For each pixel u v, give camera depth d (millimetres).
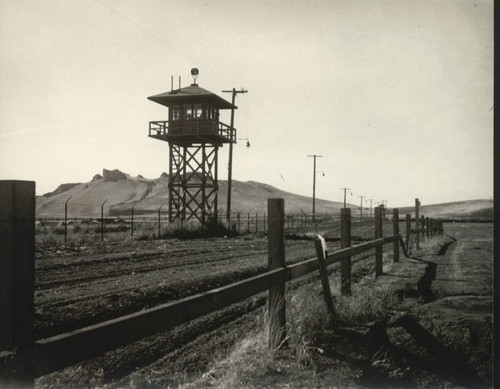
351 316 6320
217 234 31984
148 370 4738
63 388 4340
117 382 4410
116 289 8906
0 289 2248
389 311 6832
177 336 5996
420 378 4465
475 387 4289
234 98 37156
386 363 4719
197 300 3506
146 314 2973
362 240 25828
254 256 16438
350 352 5012
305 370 4445
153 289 8867
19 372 2213
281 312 4992
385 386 4199
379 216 10867
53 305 7367
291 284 9477
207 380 4297
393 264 12930
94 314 7031
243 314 7395
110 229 32969
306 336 5246
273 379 4207
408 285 9188
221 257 16016
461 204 190375
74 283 9773
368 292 7387
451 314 6652
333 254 6574
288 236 29641
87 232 30828
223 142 35344
